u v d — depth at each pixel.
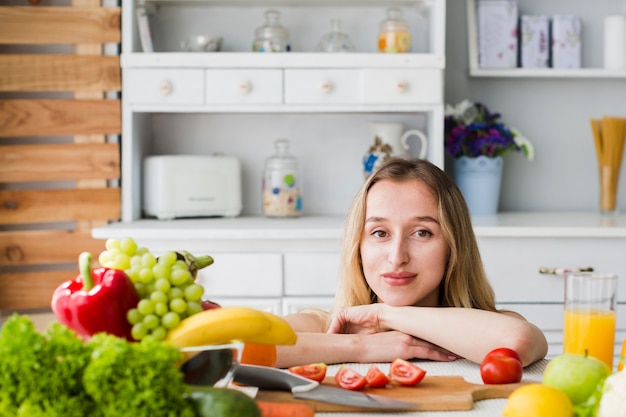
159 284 0.88
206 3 2.88
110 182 2.73
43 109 2.67
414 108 2.66
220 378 0.91
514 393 0.87
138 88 2.65
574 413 0.85
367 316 1.34
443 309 1.30
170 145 2.98
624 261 2.49
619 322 2.47
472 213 2.85
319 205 3.00
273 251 2.48
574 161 3.05
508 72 2.86
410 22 2.94
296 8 2.94
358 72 2.65
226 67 2.65
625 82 3.05
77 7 2.67
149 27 2.76
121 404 0.71
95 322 0.84
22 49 2.80
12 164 2.68
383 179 1.37
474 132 2.83
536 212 3.02
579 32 2.91
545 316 2.48
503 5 2.89
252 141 2.99
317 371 1.07
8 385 0.71
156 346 0.74
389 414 0.95
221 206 2.81
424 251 1.34
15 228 2.83
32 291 2.70
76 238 2.70
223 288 2.47
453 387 1.04
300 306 2.47
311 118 2.99
